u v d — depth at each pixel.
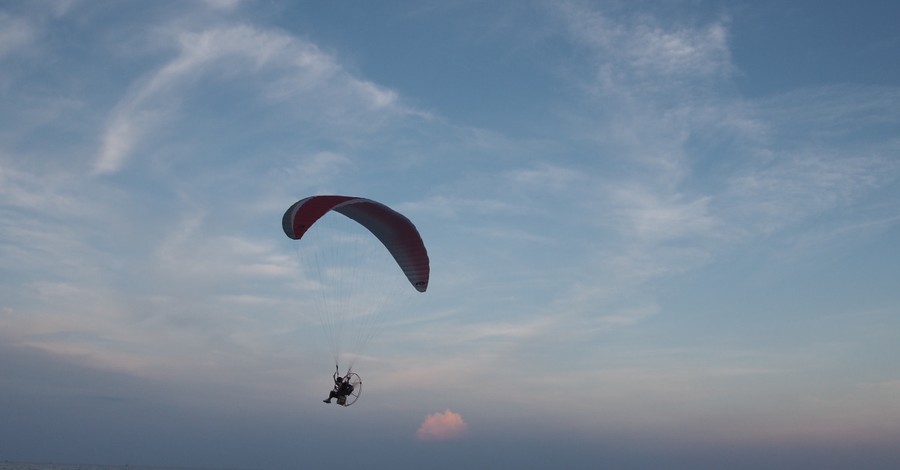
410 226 26.52
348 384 22.77
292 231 24.14
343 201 25.30
